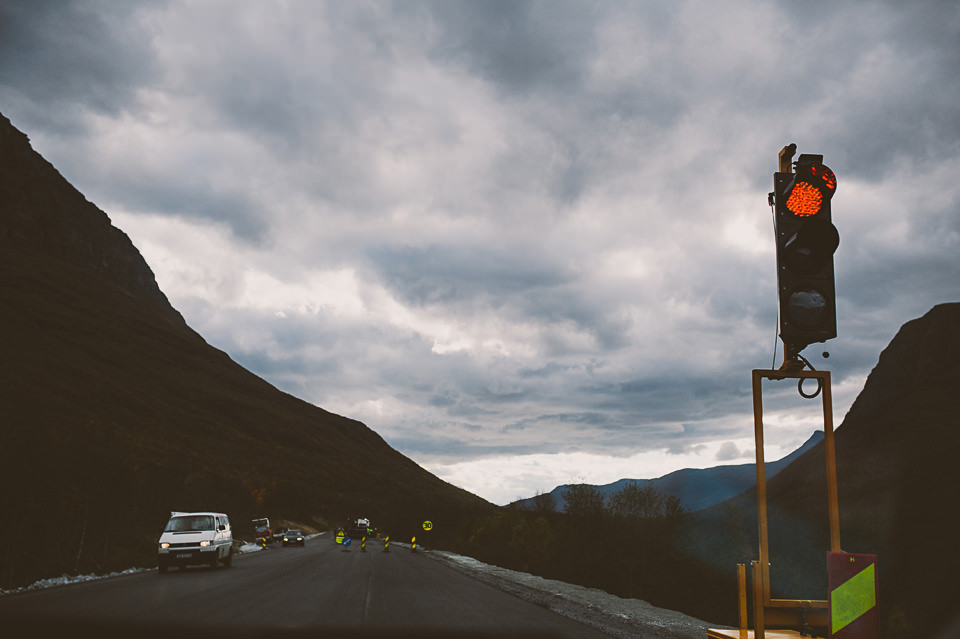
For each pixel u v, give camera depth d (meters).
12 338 173.38
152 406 184.00
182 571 27.09
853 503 48.72
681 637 11.88
